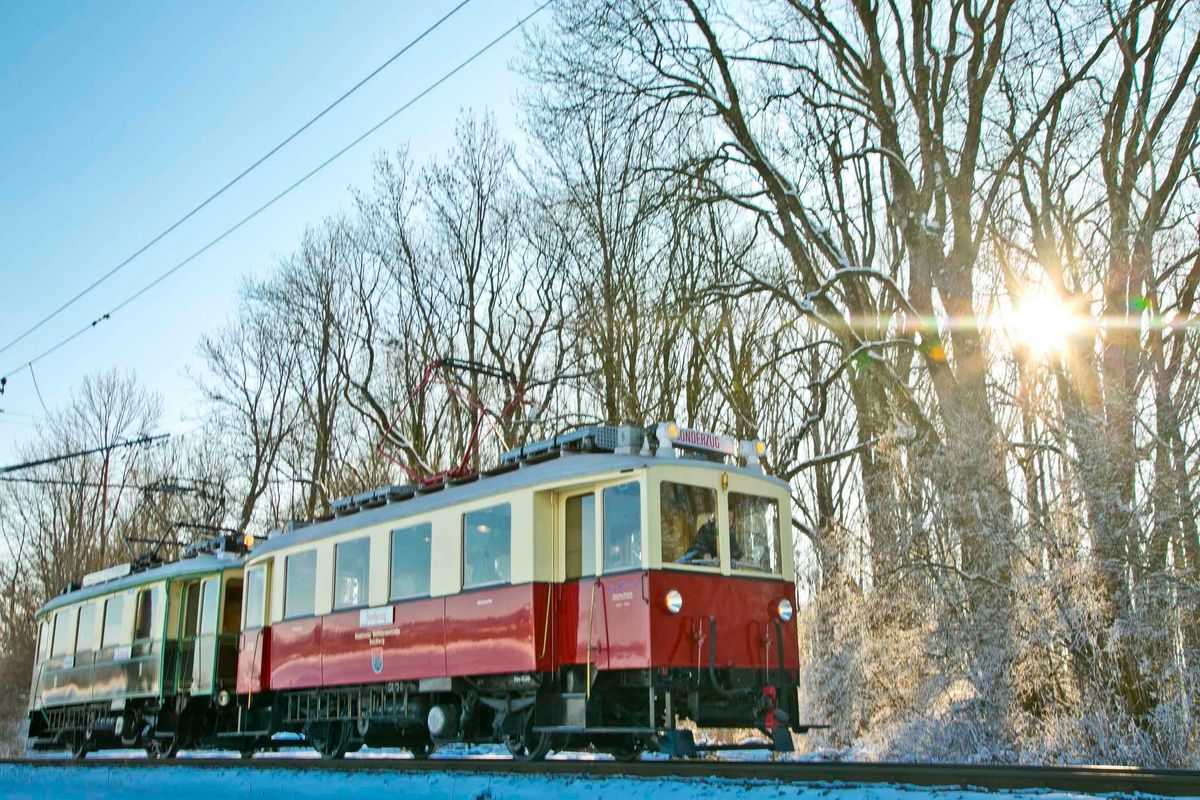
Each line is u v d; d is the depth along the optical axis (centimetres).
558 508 1255
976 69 1844
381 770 1262
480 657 1262
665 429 1234
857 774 942
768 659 1222
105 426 4359
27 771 1645
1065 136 1964
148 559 2180
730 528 1236
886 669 1681
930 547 1661
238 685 1728
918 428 1789
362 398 3356
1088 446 1501
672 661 1130
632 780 976
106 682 2055
